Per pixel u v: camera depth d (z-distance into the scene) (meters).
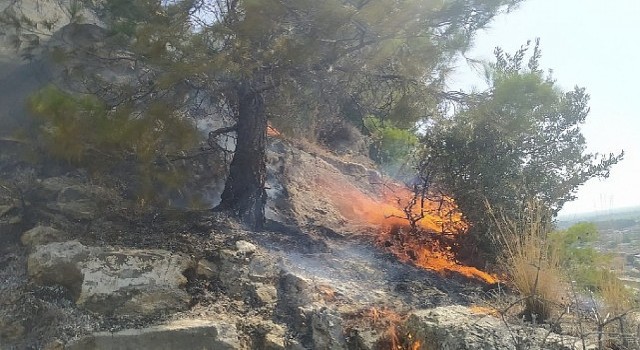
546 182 7.57
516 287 5.28
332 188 8.47
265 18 5.57
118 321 4.61
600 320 4.16
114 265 4.89
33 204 5.90
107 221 5.84
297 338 4.67
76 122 5.33
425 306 5.18
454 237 7.14
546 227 6.46
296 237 6.30
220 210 6.36
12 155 6.46
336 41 6.01
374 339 4.66
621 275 5.42
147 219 6.04
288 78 6.31
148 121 5.48
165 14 5.79
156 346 4.37
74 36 7.04
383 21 5.81
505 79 6.78
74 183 6.26
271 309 4.93
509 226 6.53
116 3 5.82
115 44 5.97
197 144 6.09
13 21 7.01
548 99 6.78
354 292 5.29
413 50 6.83
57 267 4.89
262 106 6.54
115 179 6.47
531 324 4.47
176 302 4.82
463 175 7.12
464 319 4.54
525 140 7.52
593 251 6.21
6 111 6.90
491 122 6.93
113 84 6.07
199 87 6.18
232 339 4.50
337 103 7.61
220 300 4.97
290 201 7.40
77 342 4.39
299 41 5.76
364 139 11.62
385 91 7.59
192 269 5.21
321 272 5.56
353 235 6.87
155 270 4.93
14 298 4.84
